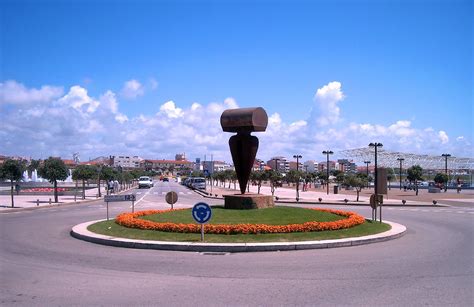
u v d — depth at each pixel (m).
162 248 13.34
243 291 8.48
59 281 9.34
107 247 13.83
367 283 9.09
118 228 16.48
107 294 8.30
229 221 16.08
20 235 16.72
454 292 8.40
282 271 10.27
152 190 67.06
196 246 13.09
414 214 27.75
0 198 42.56
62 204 35.19
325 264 11.07
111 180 60.41
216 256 12.25
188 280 9.40
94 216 25.03
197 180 73.12
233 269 10.50
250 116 18.98
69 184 84.00
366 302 7.74
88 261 11.54
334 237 14.55
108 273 10.10
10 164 31.33
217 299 7.93
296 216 17.05
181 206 33.06
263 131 19.97
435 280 9.37
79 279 9.52
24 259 11.82
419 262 11.34
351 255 12.35
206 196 48.03
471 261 11.49
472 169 112.00
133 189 71.62
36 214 26.83
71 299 7.98
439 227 20.11
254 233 14.70
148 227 15.76
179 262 11.40
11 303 7.73
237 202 18.70
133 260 11.68
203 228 14.53
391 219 24.19
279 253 12.70
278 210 18.06
